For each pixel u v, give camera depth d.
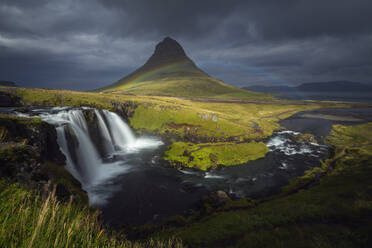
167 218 27.33
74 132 48.88
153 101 124.75
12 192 4.54
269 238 15.05
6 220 3.44
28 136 31.34
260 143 69.69
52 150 36.94
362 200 19.83
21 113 52.25
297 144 73.56
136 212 28.92
